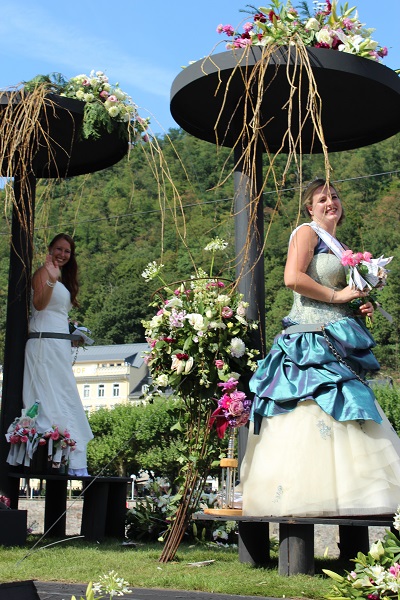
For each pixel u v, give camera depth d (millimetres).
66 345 5695
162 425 26391
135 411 27625
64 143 5918
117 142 5871
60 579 3279
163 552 4027
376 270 3717
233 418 3930
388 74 4438
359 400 3512
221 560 4121
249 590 3051
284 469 3512
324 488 3416
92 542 5238
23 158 5398
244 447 4309
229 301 4191
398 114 4949
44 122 5512
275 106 4809
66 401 5602
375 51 4477
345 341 3635
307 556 3436
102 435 27844
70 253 5914
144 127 5203
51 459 5395
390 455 3498
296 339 3691
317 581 3221
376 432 3518
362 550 4176
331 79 4387
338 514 3383
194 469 4074
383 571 2793
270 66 4176
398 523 2973
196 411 4141
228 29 4453
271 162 3936
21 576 3336
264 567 3814
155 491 5992
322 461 3457
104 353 61000
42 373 5582
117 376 59531
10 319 5746
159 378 4172
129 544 5031
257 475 3605
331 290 3748
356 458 3436
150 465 26594
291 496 3441
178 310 4227
